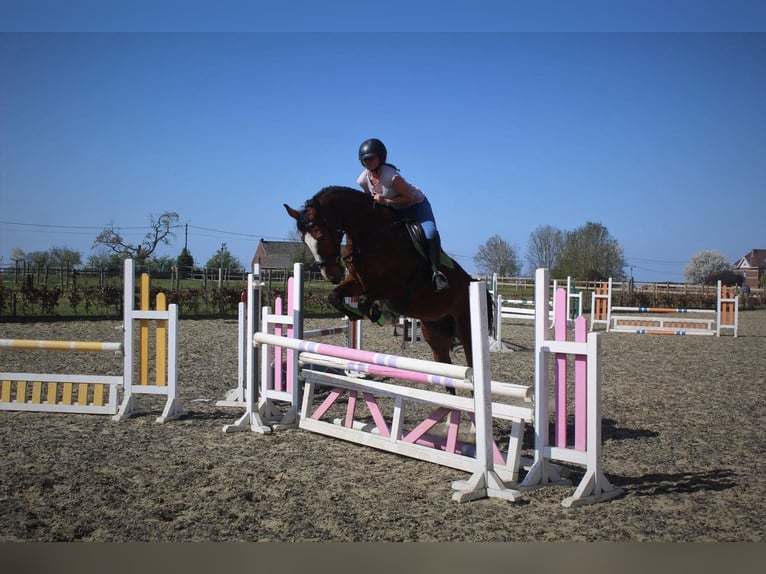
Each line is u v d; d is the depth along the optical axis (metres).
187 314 20.31
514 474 3.96
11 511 3.36
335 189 4.67
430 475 4.18
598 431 3.73
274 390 5.78
